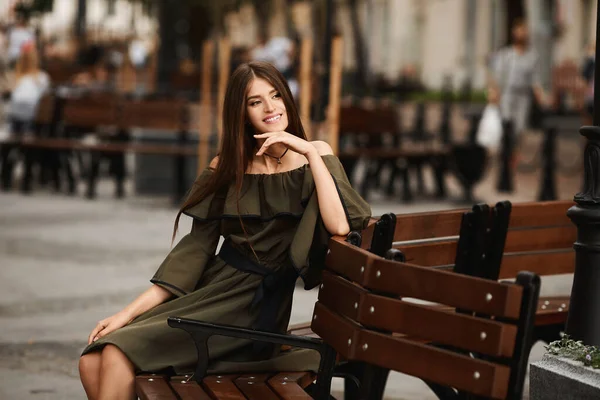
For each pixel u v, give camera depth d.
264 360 4.64
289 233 4.73
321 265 4.73
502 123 18.22
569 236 5.96
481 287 3.34
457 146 16.34
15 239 11.66
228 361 4.62
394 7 48.12
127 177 20.42
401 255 3.79
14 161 17.34
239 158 4.68
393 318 3.63
